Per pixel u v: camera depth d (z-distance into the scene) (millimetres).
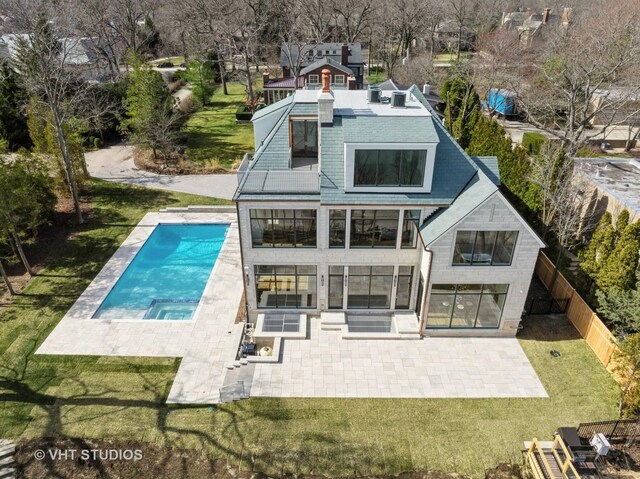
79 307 24219
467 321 21812
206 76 62906
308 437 17156
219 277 26812
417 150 19406
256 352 21453
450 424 17672
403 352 21109
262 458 16453
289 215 20562
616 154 45469
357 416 17969
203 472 16016
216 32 64812
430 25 81812
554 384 19469
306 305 23219
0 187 23281
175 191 37906
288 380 19578
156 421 17766
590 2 61750
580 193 29562
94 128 45344
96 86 48688
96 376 19812
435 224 20062
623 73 39625
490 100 58688
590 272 22844
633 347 16562
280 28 77250
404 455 16547
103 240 30594
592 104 49562
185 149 46812
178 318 24516
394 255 21641
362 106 23062
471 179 20797
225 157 45188
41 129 36656
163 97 44250
